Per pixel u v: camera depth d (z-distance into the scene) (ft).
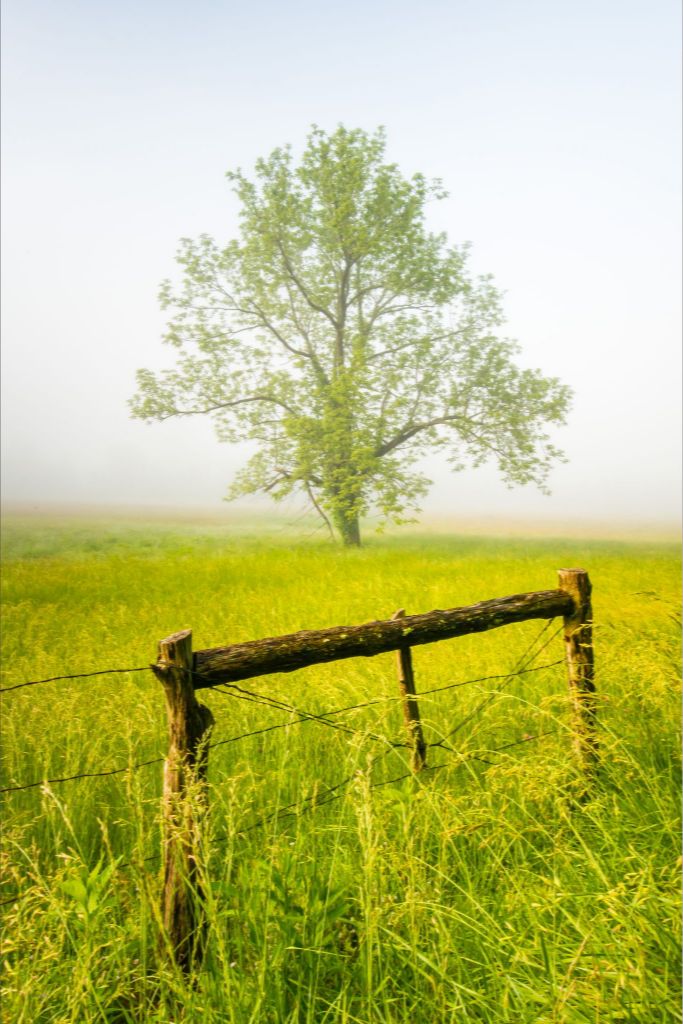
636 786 12.37
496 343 90.48
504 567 50.85
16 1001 7.70
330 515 82.69
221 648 9.89
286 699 16.16
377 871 9.18
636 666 14.46
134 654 23.00
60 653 24.50
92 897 8.64
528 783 11.02
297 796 12.26
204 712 9.47
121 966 8.51
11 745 15.11
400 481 78.95
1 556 74.90
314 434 80.28
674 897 8.44
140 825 9.32
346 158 87.15
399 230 90.02
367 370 81.10
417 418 89.86
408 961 8.20
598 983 7.69
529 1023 7.32
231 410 87.66
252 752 14.82
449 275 90.94
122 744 15.52
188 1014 7.68
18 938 8.16
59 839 12.18
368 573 47.44
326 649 10.78
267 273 94.94
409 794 11.09
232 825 9.02
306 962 8.35
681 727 13.64
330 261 96.99
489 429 86.28
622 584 40.32
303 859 10.57
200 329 89.56
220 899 9.11
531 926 8.86
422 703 16.65
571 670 13.64
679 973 7.72
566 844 10.39
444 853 9.95
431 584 40.83
